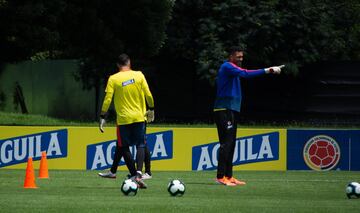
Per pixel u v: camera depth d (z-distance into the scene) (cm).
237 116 3469
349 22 8544
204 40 7794
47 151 4406
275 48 7962
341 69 7819
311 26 7969
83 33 6644
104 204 2644
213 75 7644
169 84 8169
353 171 4484
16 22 6188
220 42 7775
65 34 6656
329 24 8069
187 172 4294
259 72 3350
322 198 2980
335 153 4522
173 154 4419
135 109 3222
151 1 6925
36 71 8338
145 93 3253
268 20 7719
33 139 4406
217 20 7850
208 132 4428
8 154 4406
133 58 7462
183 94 8162
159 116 8200
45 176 3831
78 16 6562
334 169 4516
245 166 4459
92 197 2894
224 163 3481
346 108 7831
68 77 8188
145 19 6931
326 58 8362
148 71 8162
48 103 8300
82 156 4397
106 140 4400
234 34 7788
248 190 3284
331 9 8300
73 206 2578
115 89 3225
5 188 3269
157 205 2623
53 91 8269
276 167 4472
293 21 7862
